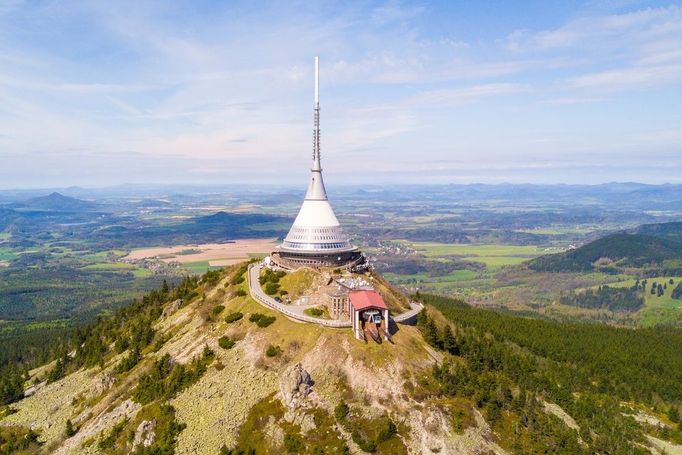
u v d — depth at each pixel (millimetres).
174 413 147625
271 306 183500
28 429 169750
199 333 188500
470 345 175000
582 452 134500
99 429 155625
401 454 128875
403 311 197125
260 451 132125
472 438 133125
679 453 153500
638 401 193750
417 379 149625
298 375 144750
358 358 152625
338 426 135125
